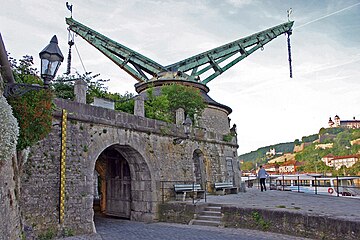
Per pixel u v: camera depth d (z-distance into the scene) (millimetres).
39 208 9586
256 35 28734
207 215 11969
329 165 99438
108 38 24656
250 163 144000
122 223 13008
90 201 10977
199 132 17453
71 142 10875
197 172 17344
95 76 19406
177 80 21984
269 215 9945
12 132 5676
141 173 13953
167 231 10773
